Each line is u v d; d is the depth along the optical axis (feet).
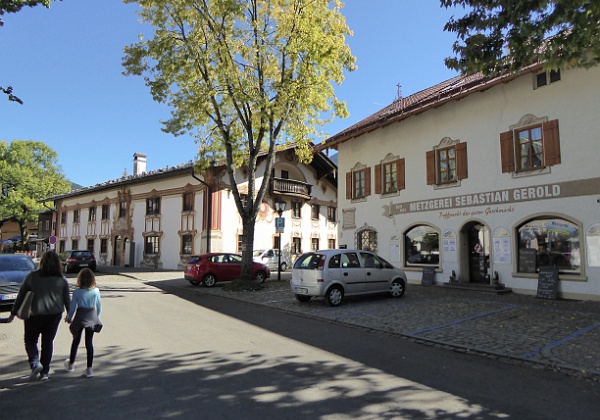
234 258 60.70
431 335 26.66
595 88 39.65
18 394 15.71
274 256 92.02
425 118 55.88
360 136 65.82
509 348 23.15
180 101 50.90
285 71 53.11
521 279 44.37
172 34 50.70
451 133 52.39
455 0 23.18
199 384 16.90
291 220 106.52
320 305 38.91
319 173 114.32
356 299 42.34
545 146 42.91
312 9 50.34
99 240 115.34
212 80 51.72
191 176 90.74
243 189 93.04
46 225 158.10
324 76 51.85
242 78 49.39
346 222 67.31
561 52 23.30
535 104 44.14
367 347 23.85
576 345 23.40
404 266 57.21
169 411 14.15
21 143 153.69
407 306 37.65
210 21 50.03
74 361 18.51
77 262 83.82
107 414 13.87
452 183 51.78
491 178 47.70
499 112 47.39
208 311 36.40
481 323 29.94
